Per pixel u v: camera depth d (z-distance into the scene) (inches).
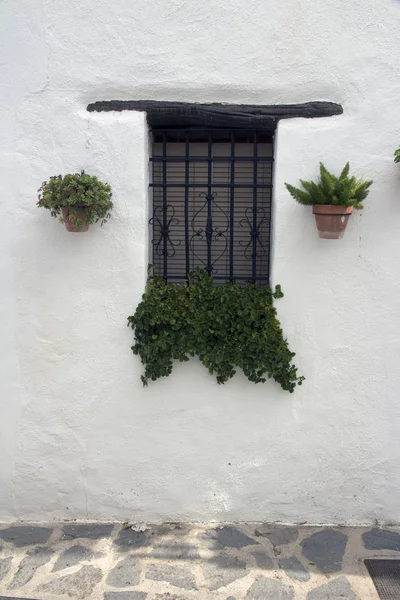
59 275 148.9
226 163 152.5
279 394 150.3
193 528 153.5
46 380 152.9
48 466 156.2
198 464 154.0
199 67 140.9
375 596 127.4
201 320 145.9
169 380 150.9
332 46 138.3
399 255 144.1
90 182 137.3
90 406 152.9
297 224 143.5
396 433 150.7
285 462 153.0
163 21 139.4
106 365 151.2
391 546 144.9
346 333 147.5
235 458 153.5
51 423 154.3
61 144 143.9
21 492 157.8
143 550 143.9
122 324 149.4
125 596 127.6
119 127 141.9
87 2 139.4
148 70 141.6
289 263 145.5
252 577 133.6
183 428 152.8
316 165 141.2
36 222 147.2
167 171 153.3
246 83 140.9
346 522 154.7
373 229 143.3
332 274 145.4
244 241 154.6
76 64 141.8
